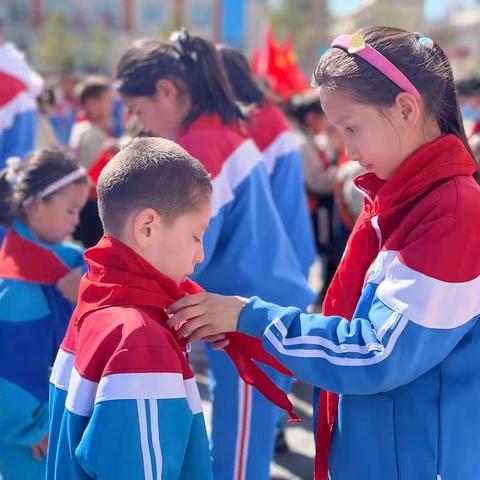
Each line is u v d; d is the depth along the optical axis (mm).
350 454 1538
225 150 2301
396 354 1371
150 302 1468
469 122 4719
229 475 2420
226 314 1572
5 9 39438
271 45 6773
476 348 1449
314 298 2584
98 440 1320
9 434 2148
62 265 2248
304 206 3176
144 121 2383
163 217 1462
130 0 39375
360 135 1466
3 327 2164
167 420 1345
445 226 1377
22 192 2266
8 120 3896
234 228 2336
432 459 1456
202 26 38781
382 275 1451
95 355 1388
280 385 2402
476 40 36375
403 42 1457
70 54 36844
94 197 4121
